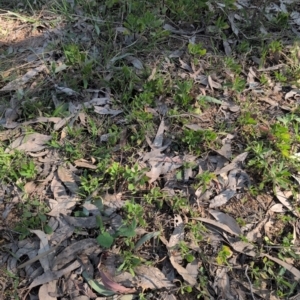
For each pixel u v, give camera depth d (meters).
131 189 0.92
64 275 0.82
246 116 1.04
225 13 1.29
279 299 0.81
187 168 0.96
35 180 0.94
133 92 1.10
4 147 0.99
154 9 1.28
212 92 1.12
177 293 0.82
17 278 0.82
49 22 1.24
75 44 1.18
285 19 1.28
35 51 1.18
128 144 1.00
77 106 1.06
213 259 0.85
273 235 0.89
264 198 0.94
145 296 0.81
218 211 0.92
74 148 0.99
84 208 0.90
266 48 1.21
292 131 1.06
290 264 0.85
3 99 1.07
